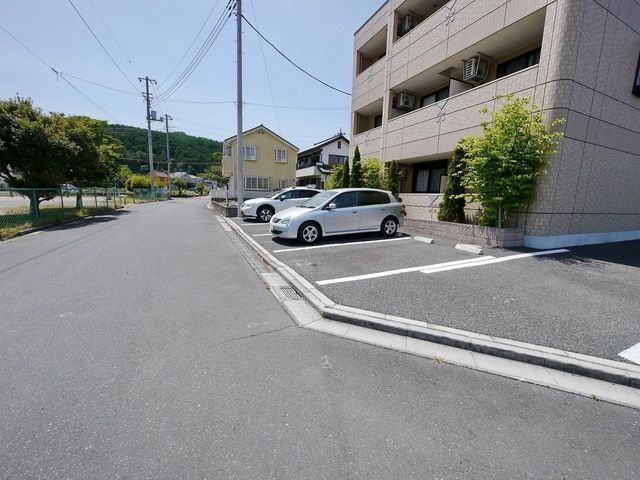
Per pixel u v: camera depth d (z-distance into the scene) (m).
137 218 15.22
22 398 2.17
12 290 4.40
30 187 13.52
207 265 6.02
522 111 6.70
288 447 1.81
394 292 4.30
